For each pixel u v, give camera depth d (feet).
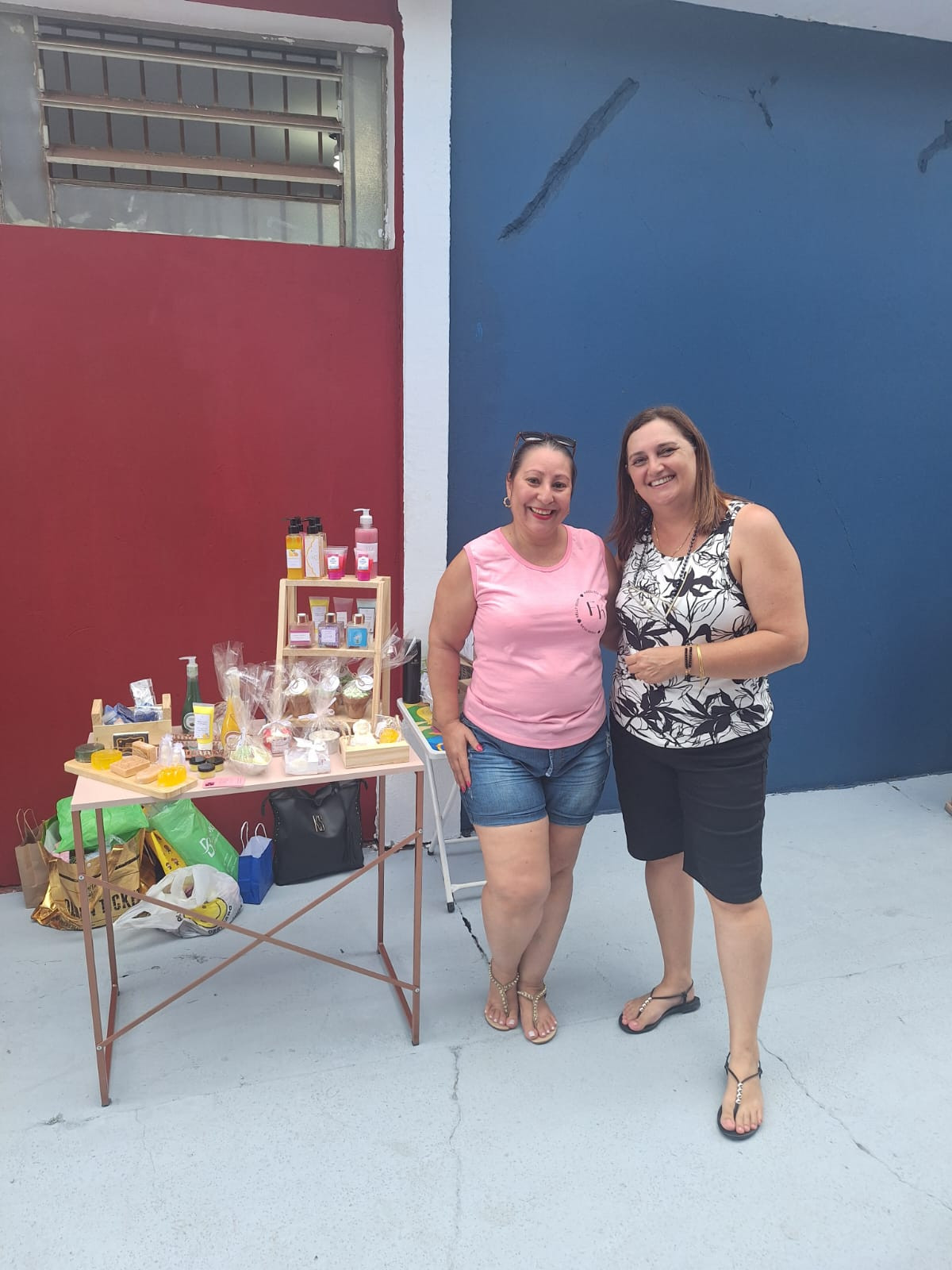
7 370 8.74
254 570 9.86
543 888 6.64
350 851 10.11
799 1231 5.60
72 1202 5.76
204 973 8.29
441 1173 6.03
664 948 7.59
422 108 9.08
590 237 10.18
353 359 9.70
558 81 9.71
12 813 9.61
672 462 5.98
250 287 9.23
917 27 10.69
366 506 10.11
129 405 9.14
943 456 12.38
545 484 6.25
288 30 9.14
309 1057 7.19
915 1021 7.73
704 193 10.51
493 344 10.08
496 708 6.70
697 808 6.45
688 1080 6.97
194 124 9.30
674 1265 5.34
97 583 9.41
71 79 8.95
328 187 9.80
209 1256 5.38
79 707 9.62
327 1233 5.56
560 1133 6.40
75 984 8.11
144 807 9.19
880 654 12.71
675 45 10.05
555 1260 5.38
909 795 12.75
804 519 11.85
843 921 9.37
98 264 8.78
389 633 8.73
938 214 11.60
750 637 5.92
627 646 6.63
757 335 11.10
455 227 9.67
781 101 10.58
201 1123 6.44
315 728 7.71
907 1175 6.07
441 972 8.40
